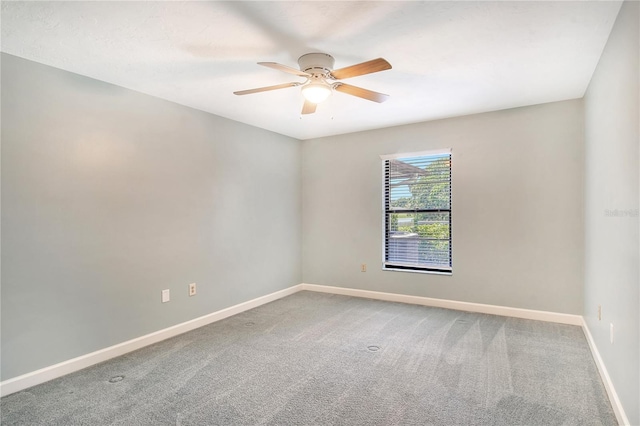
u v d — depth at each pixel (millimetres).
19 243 2355
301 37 2184
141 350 2994
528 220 3729
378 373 2520
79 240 2668
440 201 4289
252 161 4355
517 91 3250
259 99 3346
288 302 4516
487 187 3932
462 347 2967
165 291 3287
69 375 2545
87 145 2725
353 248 4848
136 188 3059
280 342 3135
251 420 1980
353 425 1922
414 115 4016
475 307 4008
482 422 1928
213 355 2869
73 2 1771
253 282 4328
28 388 2359
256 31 2107
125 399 2211
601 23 2053
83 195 2693
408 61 2566
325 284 5086
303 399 2189
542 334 3242
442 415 1999
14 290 2330
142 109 3119
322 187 5082
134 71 2658
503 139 3840
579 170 3484
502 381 2375
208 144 3756
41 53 2336
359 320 3725
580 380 2377
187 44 2254
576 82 3020
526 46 2340
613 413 1998
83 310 2688
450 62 2590
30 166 2408
